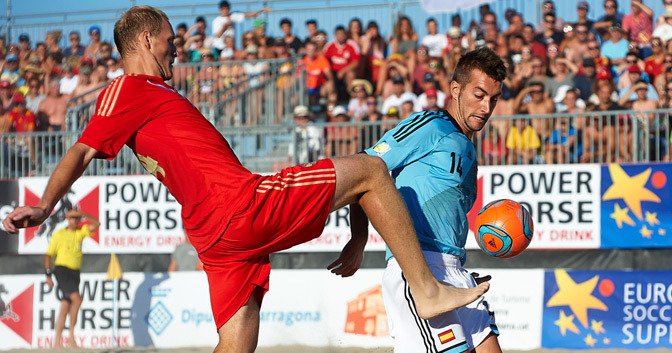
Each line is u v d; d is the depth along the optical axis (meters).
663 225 10.92
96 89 14.17
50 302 12.48
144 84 4.30
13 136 12.96
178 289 12.16
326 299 11.77
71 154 4.17
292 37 14.80
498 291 11.38
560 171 11.28
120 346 12.24
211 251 4.22
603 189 11.16
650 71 12.53
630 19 13.21
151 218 12.34
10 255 12.74
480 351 4.77
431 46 14.04
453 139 4.64
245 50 14.74
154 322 12.18
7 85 15.33
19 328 12.53
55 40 15.71
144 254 12.45
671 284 10.91
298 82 13.88
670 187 10.92
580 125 11.51
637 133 11.23
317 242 11.89
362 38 14.23
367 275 11.67
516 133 11.61
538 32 13.50
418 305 4.20
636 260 11.24
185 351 11.72
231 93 13.71
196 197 4.14
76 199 12.56
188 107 4.30
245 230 4.09
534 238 11.30
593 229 11.16
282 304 11.88
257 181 4.11
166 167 4.22
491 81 4.68
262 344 11.90
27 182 12.66
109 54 15.29
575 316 11.13
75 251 12.34
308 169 4.13
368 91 13.75
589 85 12.62
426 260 4.56
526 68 12.75
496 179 11.45
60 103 14.92
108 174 12.85
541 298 11.27
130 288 12.30
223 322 4.28
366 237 4.84
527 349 11.19
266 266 4.32
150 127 4.23
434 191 4.62
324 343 11.67
